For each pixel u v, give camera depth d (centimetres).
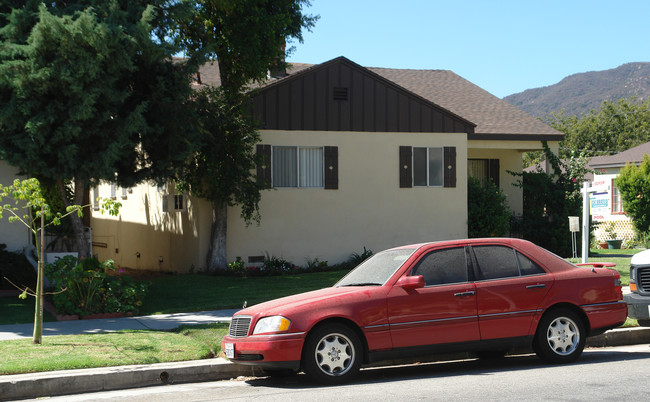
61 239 1680
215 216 1866
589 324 882
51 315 1264
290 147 1958
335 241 2002
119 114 1391
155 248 2270
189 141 1500
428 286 828
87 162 1343
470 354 981
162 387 809
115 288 1299
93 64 1266
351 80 2016
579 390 699
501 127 2319
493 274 857
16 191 938
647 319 1030
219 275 1820
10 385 756
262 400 698
